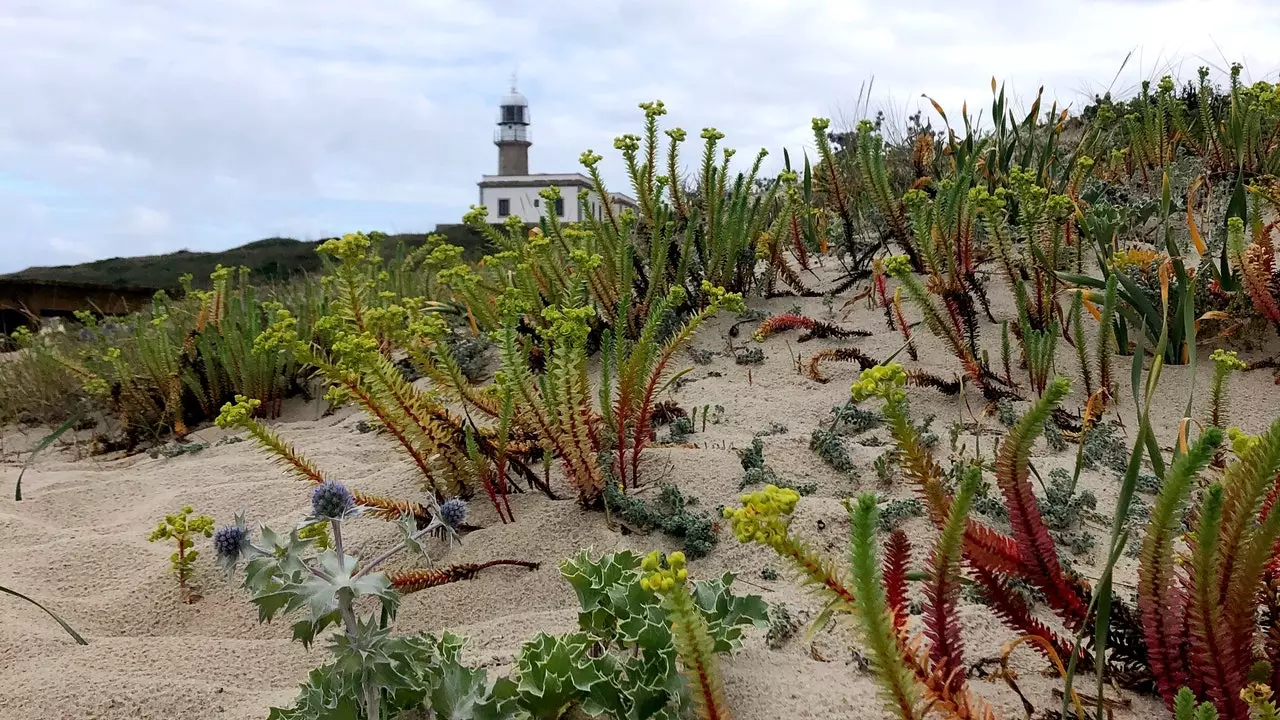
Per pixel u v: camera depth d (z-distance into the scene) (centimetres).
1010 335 382
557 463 312
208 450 430
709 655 134
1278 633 150
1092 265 427
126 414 466
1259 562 137
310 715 165
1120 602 170
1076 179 451
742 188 445
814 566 140
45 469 433
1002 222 372
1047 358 330
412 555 270
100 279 1536
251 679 214
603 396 282
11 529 321
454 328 510
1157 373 168
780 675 185
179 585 271
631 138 412
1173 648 150
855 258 461
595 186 422
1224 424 297
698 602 194
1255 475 135
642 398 292
